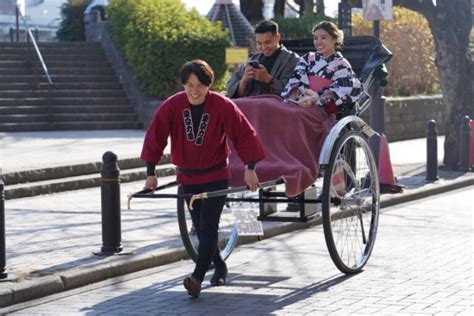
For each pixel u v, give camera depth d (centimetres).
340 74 1047
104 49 3075
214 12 3653
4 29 4400
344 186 1027
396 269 1055
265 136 976
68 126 2667
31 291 923
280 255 1157
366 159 1073
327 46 1060
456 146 2086
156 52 2730
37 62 2928
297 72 1069
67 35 3856
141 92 2775
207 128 905
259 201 1002
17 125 2611
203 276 927
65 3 4006
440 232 1323
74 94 2794
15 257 1070
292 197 993
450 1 2070
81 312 873
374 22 1781
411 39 3275
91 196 1661
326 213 983
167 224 1323
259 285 984
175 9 2855
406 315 842
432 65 3350
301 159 969
